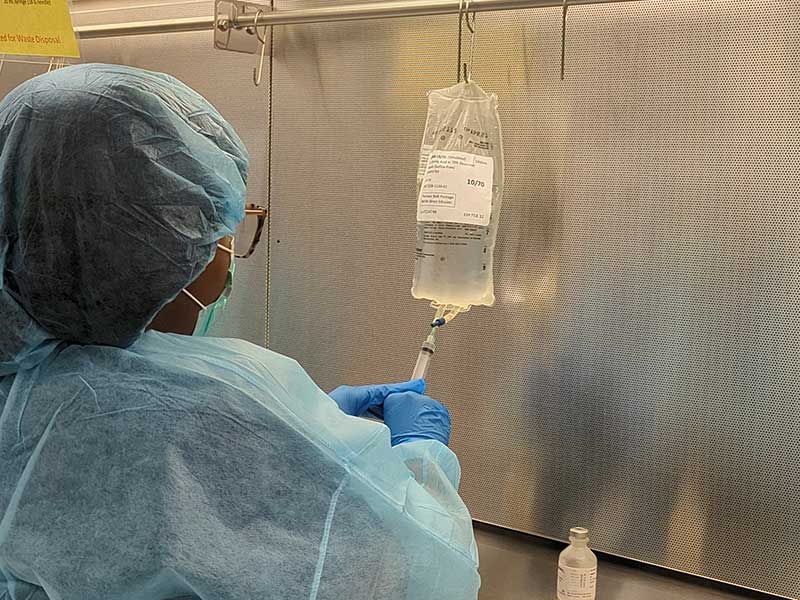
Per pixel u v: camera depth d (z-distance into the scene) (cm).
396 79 137
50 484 62
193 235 66
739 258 111
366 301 143
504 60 126
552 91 123
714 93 111
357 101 141
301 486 66
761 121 108
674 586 117
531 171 125
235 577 61
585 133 121
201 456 63
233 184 70
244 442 64
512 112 126
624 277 119
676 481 118
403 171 137
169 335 72
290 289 151
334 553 65
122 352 66
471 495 135
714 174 112
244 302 155
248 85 152
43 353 68
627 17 116
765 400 111
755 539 113
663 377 117
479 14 128
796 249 107
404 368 141
